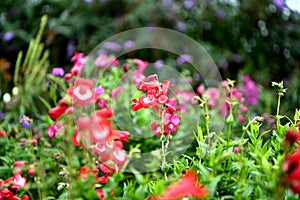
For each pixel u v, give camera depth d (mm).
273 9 5527
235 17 5414
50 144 2660
